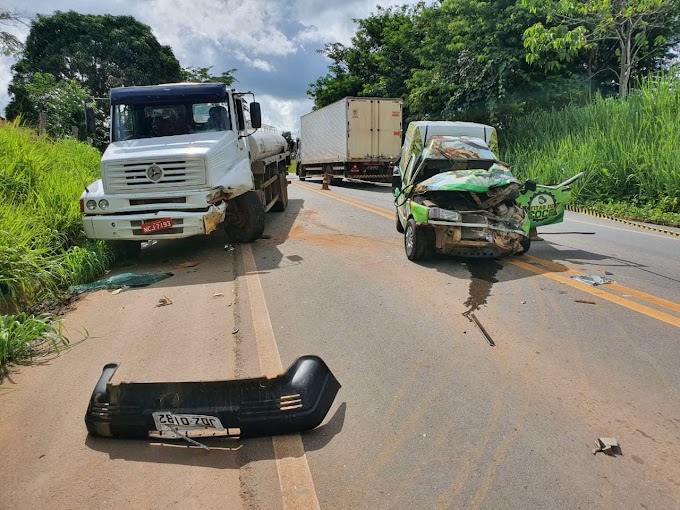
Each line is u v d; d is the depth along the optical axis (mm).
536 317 5133
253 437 3250
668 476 2756
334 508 2607
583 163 14078
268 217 12664
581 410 3404
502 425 3262
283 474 2883
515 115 19688
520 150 17688
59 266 6844
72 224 8297
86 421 3301
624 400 3514
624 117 14320
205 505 2670
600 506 2551
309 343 4684
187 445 3225
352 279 6750
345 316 5352
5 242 6242
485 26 18844
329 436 3232
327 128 23281
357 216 12305
